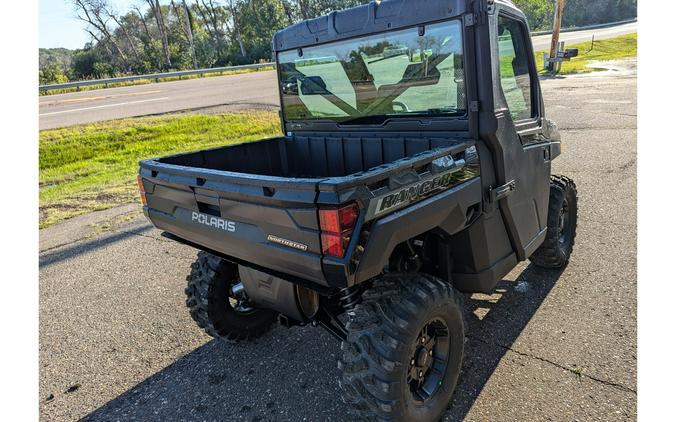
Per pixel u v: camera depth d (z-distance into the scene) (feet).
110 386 9.62
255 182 6.38
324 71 10.21
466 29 7.73
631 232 14.64
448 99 8.40
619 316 10.24
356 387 6.68
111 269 15.78
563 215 12.59
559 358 9.04
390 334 6.56
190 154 9.75
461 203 7.61
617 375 8.44
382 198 6.06
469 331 10.12
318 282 6.30
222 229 7.30
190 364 10.13
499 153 8.38
